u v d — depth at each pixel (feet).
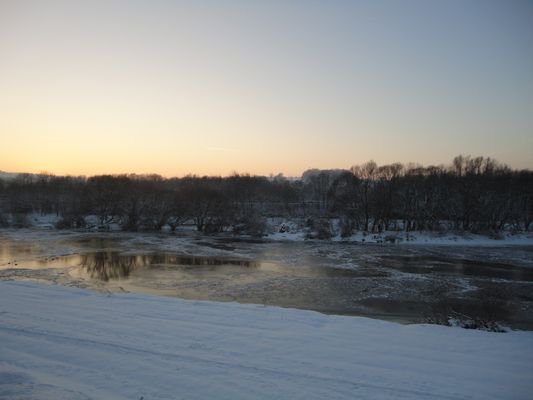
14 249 157.58
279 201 419.95
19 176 559.79
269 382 32.24
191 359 36.55
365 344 42.19
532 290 99.25
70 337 41.60
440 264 137.69
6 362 34.71
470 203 228.02
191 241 197.16
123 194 255.09
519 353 40.45
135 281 103.35
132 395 29.48
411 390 31.60
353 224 230.68
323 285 101.30
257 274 115.44
